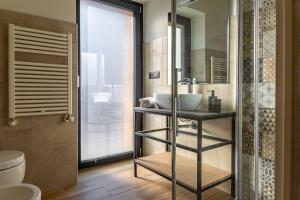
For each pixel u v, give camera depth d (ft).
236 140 6.22
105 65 9.31
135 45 10.07
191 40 7.18
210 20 6.92
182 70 7.02
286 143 1.28
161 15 9.18
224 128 6.61
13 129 6.34
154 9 9.55
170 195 6.69
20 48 6.28
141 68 10.20
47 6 6.91
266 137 5.40
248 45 5.90
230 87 6.51
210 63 6.98
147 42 9.99
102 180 7.75
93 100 9.02
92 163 8.96
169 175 6.58
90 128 8.99
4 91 6.20
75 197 6.56
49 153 6.98
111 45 9.45
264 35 5.36
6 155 5.40
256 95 5.56
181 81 6.97
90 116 8.97
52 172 7.05
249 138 5.91
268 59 5.29
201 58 7.20
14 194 3.63
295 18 1.23
